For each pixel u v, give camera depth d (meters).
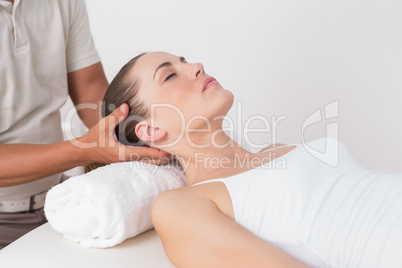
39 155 1.36
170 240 1.10
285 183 1.15
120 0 2.39
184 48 2.38
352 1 2.17
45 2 1.61
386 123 2.22
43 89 1.62
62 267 1.12
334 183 1.19
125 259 1.15
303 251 1.10
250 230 1.13
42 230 1.30
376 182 1.19
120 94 1.41
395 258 1.03
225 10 2.31
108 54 2.44
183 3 2.34
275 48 2.28
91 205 1.17
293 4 2.23
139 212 1.22
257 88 2.34
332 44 2.22
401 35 2.14
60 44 1.64
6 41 1.49
